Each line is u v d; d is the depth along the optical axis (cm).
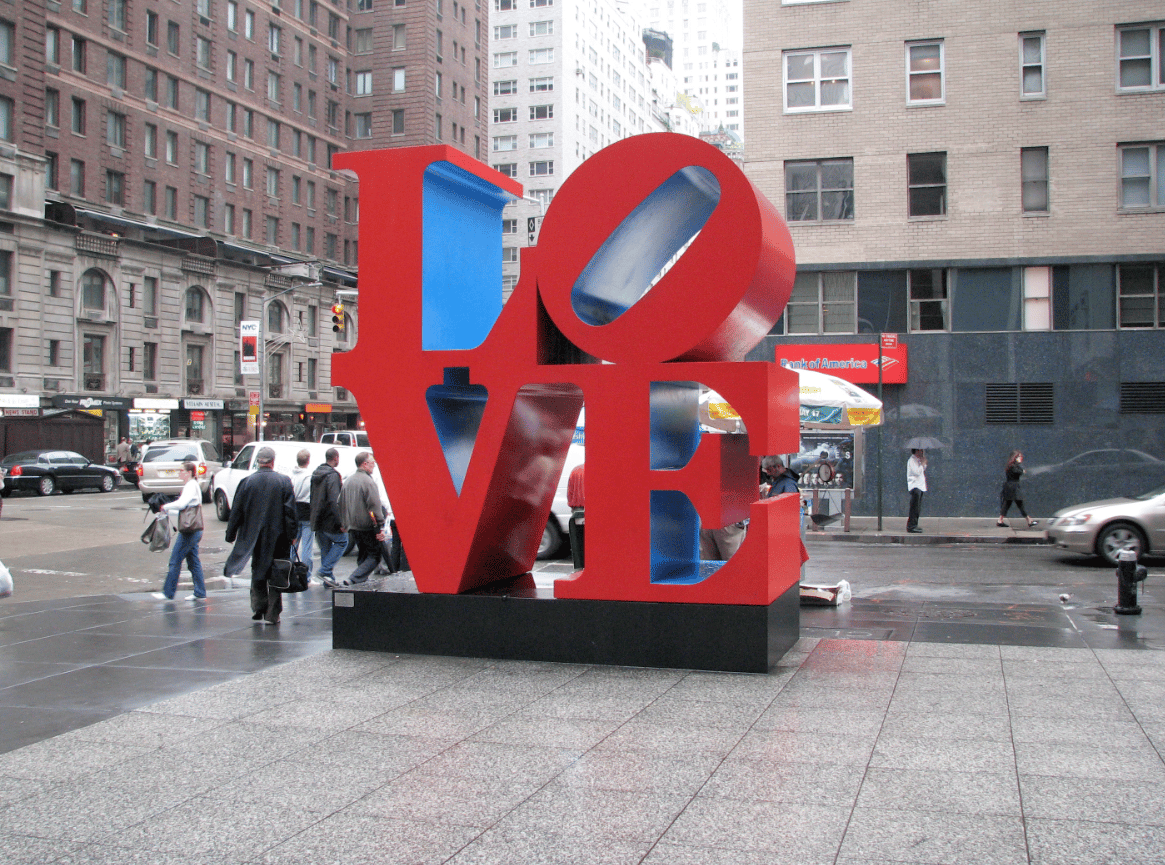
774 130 2344
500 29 9800
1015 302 2239
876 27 2300
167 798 438
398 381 769
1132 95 2195
